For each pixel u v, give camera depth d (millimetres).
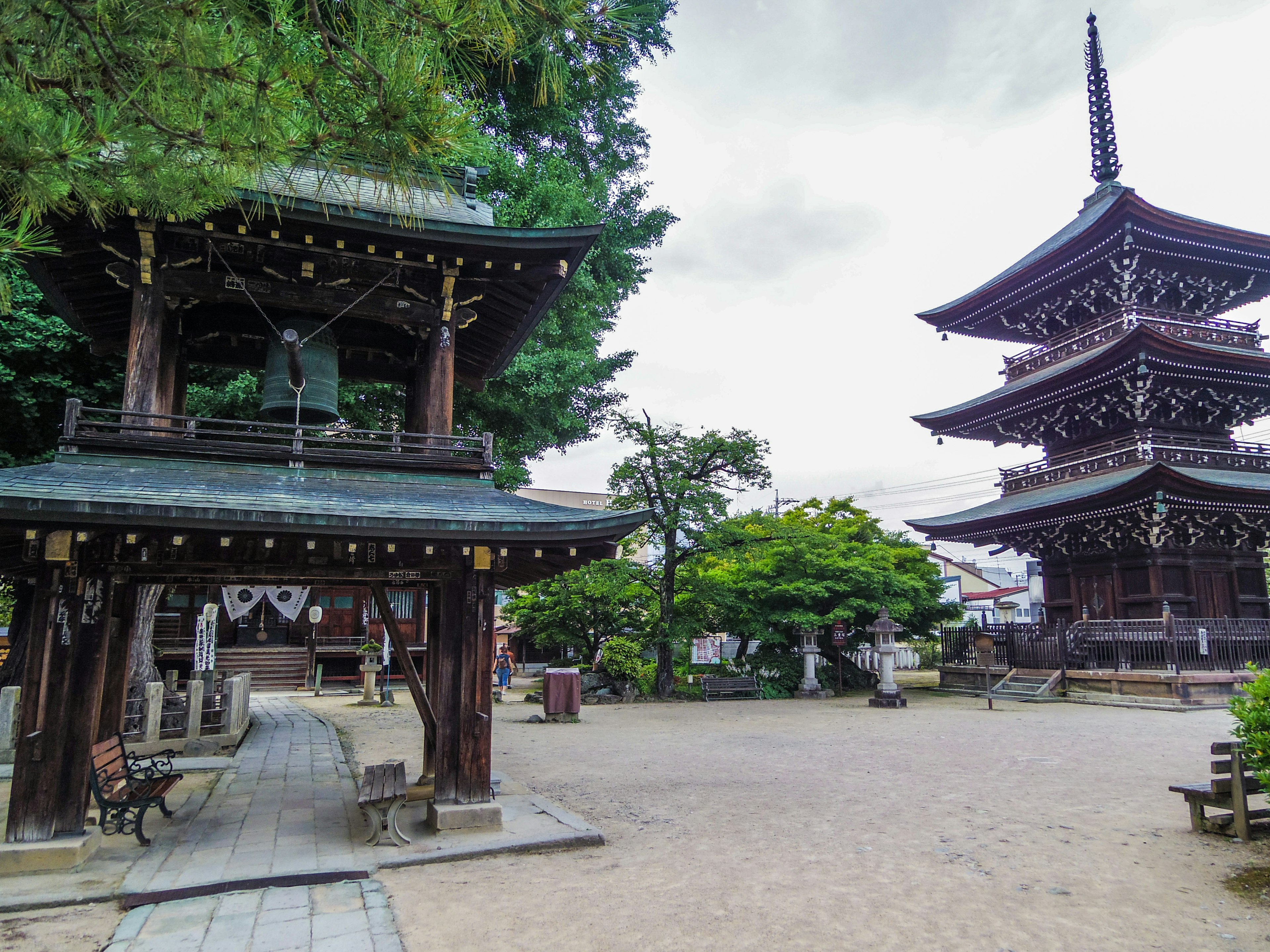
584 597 27031
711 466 27000
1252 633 23875
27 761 6445
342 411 18531
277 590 18422
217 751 13141
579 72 6910
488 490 8359
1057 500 25922
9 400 15258
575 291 21812
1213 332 28453
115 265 7996
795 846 7457
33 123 4199
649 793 10219
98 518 6094
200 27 4270
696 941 5047
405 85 4562
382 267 8867
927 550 34781
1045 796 9859
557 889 6078
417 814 8242
